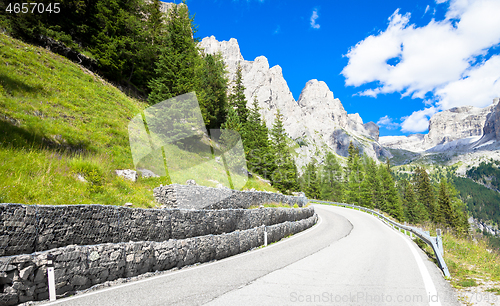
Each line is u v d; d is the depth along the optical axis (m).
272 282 5.20
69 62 20.66
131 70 29.59
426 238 9.31
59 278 4.25
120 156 11.44
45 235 4.37
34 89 13.91
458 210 81.69
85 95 16.73
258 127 36.38
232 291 4.57
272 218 12.80
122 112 17.30
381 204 69.81
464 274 6.30
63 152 10.02
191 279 5.46
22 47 17.86
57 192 7.18
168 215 6.82
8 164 7.31
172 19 17.09
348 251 9.25
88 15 28.59
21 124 10.23
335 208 40.34
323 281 5.29
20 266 3.83
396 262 7.38
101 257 4.94
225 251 8.42
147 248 5.88
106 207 5.41
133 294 4.38
